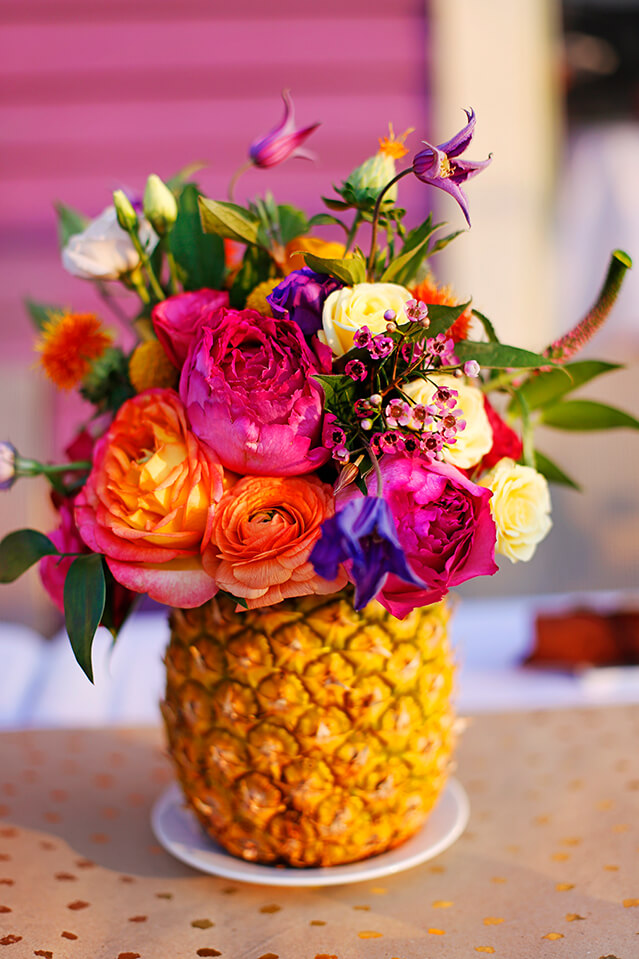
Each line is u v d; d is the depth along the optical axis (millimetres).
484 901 643
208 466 610
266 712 626
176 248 674
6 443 668
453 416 598
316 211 1836
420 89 1817
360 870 654
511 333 1834
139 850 700
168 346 641
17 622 1269
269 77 1811
